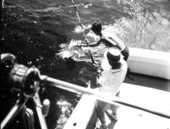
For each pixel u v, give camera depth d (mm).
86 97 4160
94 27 5027
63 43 7977
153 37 8680
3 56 1335
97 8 10281
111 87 3398
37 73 1222
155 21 9734
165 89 4914
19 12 9484
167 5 11258
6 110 5625
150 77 5254
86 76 6570
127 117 4105
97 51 7562
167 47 8117
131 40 8383
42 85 1306
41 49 7680
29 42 7938
